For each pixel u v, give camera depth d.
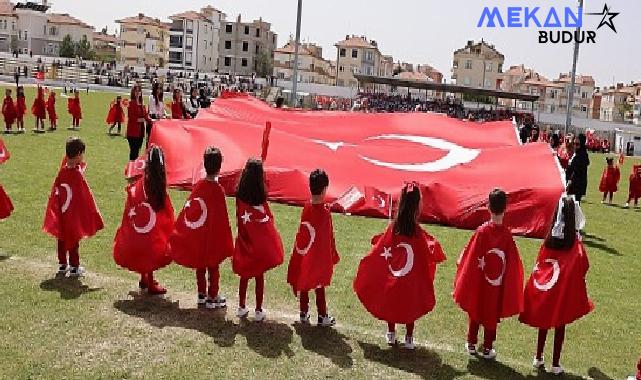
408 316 6.84
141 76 75.44
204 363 6.35
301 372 6.34
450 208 13.59
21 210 11.77
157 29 120.69
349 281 9.47
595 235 15.22
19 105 23.55
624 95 118.19
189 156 15.30
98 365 6.16
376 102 66.06
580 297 6.78
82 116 32.84
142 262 7.75
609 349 7.89
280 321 7.57
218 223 7.57
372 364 6.65
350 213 13.97
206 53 114.19
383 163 15.47
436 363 6.84
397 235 6.91
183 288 8.50
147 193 7.75
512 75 129.38
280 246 7.45
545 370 6.97
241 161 14.84
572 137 20.84
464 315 8.52
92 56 112.19
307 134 19.03
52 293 7.77
